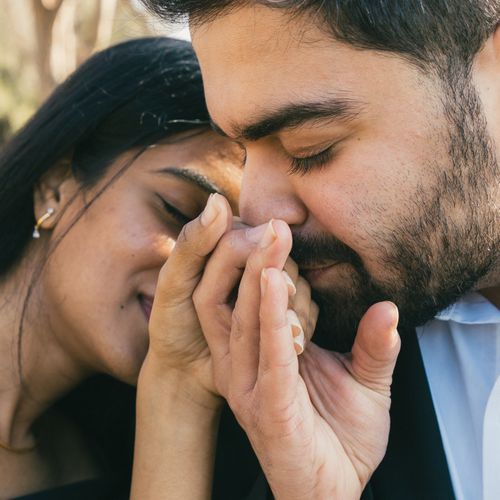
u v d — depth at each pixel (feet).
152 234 5.63
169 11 4.57
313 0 4.14
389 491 4.85
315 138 4.35
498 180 4.61
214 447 5.00
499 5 4.49
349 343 4.90
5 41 23.53
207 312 4.70
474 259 4.62
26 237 5.87
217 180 5.71
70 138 5.84
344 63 4.25
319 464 4.36
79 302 5.61
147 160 5.73
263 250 4.22
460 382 5.17
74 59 17.06
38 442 5.83
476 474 4.92
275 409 4.21
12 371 5.70
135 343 5.66
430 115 4.38
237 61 4.33
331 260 4.61
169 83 5.82
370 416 4.62
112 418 6.35
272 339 4.11
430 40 4.31
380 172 4.41
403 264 4.53
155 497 4.83
